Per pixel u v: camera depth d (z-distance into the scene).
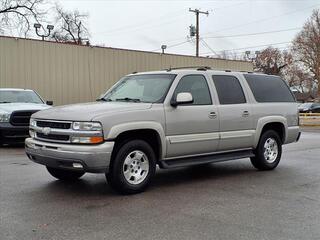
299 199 6.50
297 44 69.69
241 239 4.70
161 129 7.03
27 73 19.38
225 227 5.11
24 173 8.41
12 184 7.39
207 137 7.74
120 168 6.58
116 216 5.55
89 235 4.82
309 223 5.28
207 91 7.95
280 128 9.46
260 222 5.32
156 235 4.82
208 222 5.31
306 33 68.19
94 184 7.46
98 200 6.36
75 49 21.12
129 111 6.69
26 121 12.80
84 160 6.24
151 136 7.14
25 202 6.21
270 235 4.83
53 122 6.66
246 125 8.50
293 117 9.67
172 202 6.28
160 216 5.56
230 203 6.23
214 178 8.18
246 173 8.75
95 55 21.91
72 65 21.02
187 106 7.46
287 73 74.56
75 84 21.17
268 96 9.18
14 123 12.66
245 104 8.53
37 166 9.23
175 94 7.34
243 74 8.85
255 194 6.82
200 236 4.80
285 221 5.36
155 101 7.20
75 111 6.64
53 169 7.48
